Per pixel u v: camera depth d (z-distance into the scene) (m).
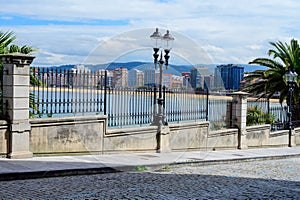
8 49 11.26
